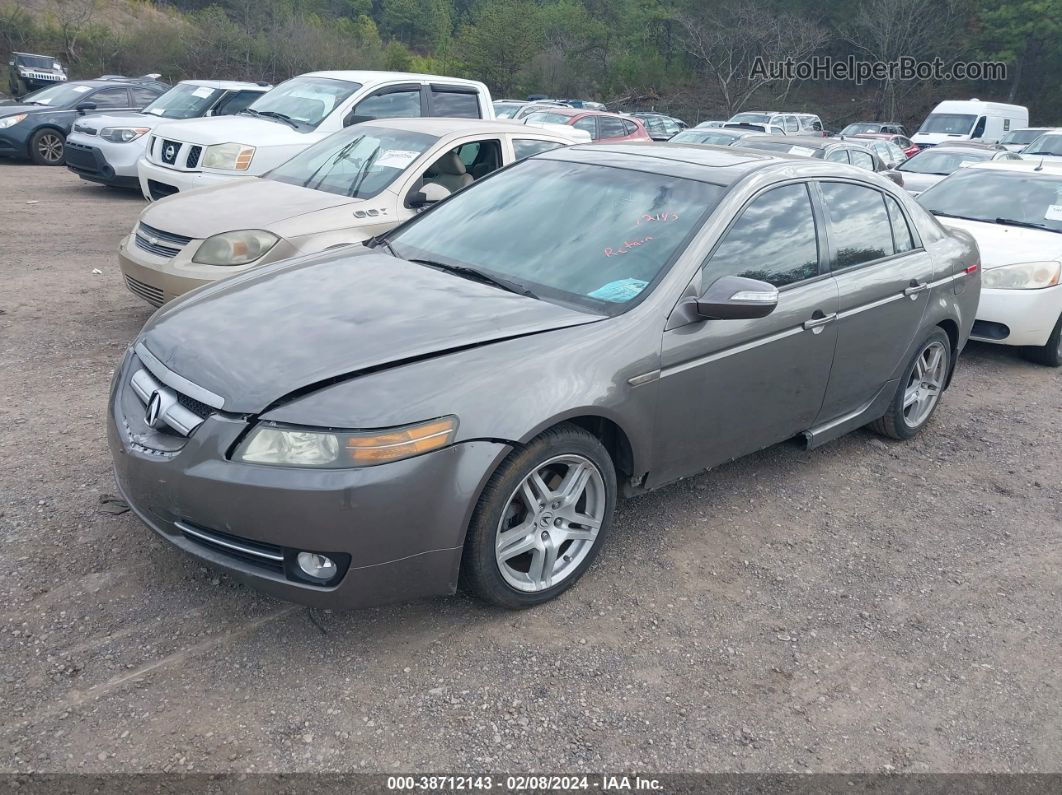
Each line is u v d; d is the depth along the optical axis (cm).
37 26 4191
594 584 360
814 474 483
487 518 305
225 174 889
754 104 5303
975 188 835
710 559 387
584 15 6038
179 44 4306
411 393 290
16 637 298
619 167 434
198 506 285
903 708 304
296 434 279
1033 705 312
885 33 4884
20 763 249
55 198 1266
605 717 286
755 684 309
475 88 1029
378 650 308
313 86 988
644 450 356
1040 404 638
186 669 291
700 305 352
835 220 442
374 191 639
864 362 460
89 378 539
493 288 369
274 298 355
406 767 260
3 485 395
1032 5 4638
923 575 390
